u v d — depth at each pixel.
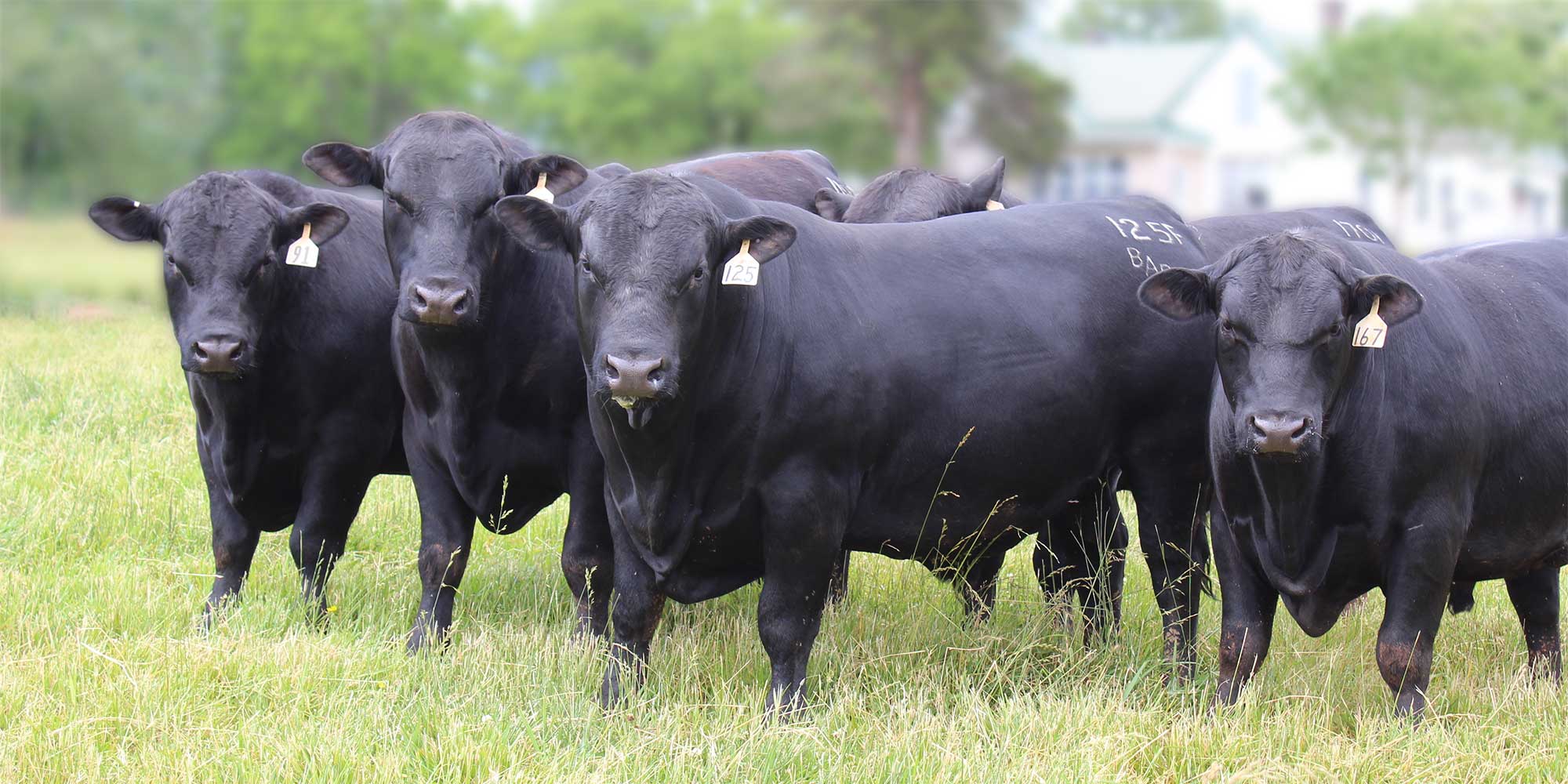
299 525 8.84
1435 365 7.14
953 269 7.93
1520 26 83.81
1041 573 9.41
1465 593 9.31
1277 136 71.69
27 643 7.59
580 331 7.05
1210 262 9.60
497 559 10.21
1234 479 7.24
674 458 7.11
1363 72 62.78
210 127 63.69
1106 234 8.56
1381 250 7.62
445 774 6.21
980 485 7.95
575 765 6.39
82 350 15.02
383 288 9.12
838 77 49.06
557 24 64.31
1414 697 7.19
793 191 12.56
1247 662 7.46
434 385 8.28
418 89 67.50
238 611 8.16
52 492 10.18
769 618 7.38
